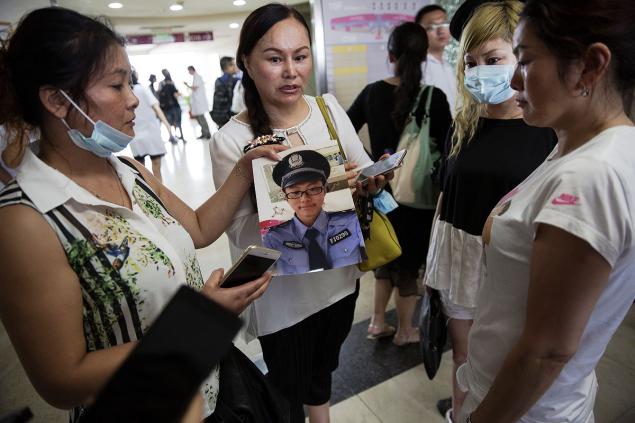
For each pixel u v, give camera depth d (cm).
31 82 67
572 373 67
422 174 184
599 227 50
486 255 73
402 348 205
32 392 186
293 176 102
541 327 56
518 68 65
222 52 1440
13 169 69
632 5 50
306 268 102
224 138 117
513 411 62
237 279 82
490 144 122
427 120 183
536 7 55
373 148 204
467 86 120
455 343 146
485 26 115
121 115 75
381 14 279
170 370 33
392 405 171
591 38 51
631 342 196
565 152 63
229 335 36
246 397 89
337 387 182
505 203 71
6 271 63
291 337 126
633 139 55
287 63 104
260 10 104
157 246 77
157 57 1441
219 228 109
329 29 269
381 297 208
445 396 175
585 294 52
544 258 54
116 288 71
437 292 145
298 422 135
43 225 65
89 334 73
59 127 73
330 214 103
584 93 56
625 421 157
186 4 790
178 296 37
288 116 117
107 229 72
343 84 282
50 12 67
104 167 83
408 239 195
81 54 67
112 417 32
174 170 625
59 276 66
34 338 64
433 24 243
